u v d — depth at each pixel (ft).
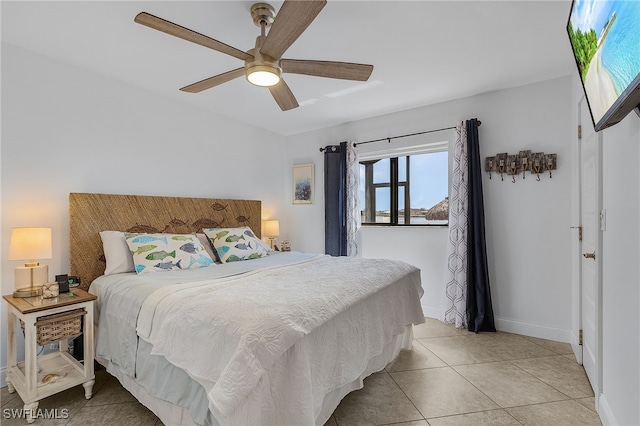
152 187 10.00
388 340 7.13
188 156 11.07
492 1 5.80
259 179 13.97
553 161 9.12
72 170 8.20
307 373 4.40
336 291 5.73
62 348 7.39
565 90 9.09
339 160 13.43
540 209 9.50
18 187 7.30
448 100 10.96
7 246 7.10
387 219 13.07
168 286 6.15
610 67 3.48
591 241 6.96
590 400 6.32
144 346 5.61
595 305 5.99
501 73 8.87
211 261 9.14
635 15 2.80
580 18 4.23
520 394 6.55
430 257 11.60
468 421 5.70
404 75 8.94
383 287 6.88
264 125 13.78
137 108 9.62
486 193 10.33
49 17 6.22
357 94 10.36
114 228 8.80
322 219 14.32
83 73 8.42
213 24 6.48
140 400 5.78
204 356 4.43
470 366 7.79
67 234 8.11
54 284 6.55
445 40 7.12
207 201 11.38
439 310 11.35
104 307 6.88
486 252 10.14
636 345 4.13
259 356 3.96
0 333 6.92
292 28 4.77
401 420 5.74
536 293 9.59
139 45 7.30
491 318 9.93
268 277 6.88
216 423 4.18
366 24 6.46
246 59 5.90
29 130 7.47
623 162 4.54
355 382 6.13
